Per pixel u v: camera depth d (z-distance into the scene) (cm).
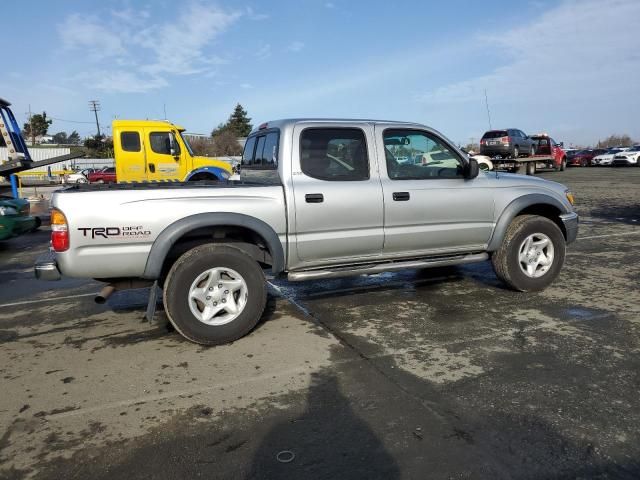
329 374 359
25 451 272
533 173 2888
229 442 277
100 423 300
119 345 429
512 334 427
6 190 1134
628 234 923
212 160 1347
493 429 283
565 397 317
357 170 476
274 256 439
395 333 438
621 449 262
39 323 495
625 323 448
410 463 254
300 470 251
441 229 504
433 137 512
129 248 401
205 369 373
